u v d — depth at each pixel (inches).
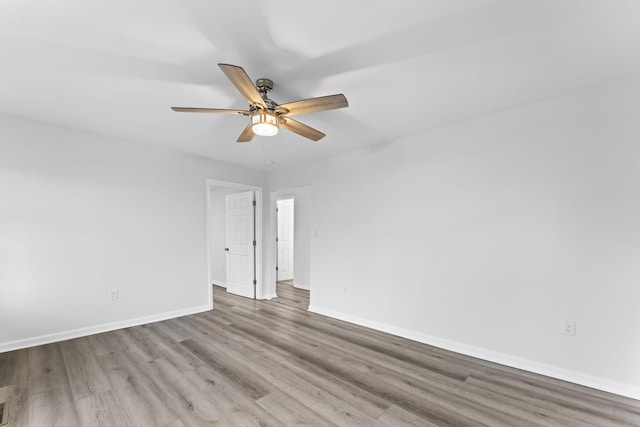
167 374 94.7
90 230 129.4
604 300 86.7
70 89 89.3
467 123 114.0
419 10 57.2
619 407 78.5
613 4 55.3
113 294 135.6
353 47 68.6
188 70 78.5
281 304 188.5
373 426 71.2
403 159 133.1
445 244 119.2
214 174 175.8
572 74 81.0
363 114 108.0
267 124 81.7
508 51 70.5
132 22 60.4
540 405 79.7
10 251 110.7
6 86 87.6
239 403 79.7
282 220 275.9
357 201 151.3
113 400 80.3
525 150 100.6
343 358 108.5
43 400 79.7
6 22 59.7
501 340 104.8
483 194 109.7
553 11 57.5
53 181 120.1
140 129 124.4
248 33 63.6
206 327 141.6
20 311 112.3
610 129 86.3
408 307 130.0
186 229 162.1
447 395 84.6
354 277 151.7
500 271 105.3
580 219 90.7
